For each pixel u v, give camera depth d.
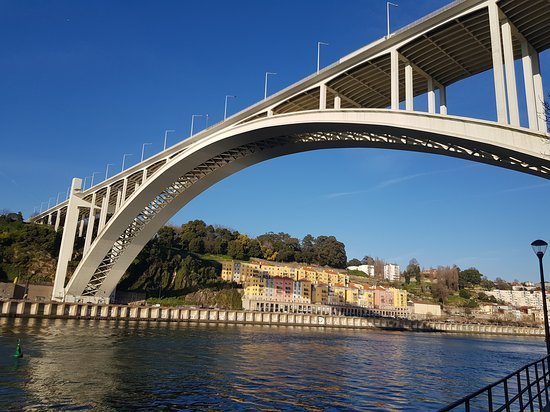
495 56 24.12
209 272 120.88
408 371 38.53
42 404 19.67
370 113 31.02
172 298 106.94
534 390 30.16
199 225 154.62
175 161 54.59
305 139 44.09
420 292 189.00
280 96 40.91
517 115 23.09
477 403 25.62
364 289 154.25
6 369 26.83
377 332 108.44
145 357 35.41
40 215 102.56
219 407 20.98
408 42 29.45
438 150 30.83
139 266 103.06
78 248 91.12
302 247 188.00
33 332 49.00
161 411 19.67
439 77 33.38
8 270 83.19
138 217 67.25
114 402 20.66
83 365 29.80
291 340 62.97
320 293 140.50
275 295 130.62
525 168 25.88
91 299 78.25
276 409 21.30
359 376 33.47
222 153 52.38
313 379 30.55
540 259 16.39
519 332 152.25
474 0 25.39
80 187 79.88
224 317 98.69
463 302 184.88
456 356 56.72
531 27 25.69
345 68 34.28
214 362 35.38
